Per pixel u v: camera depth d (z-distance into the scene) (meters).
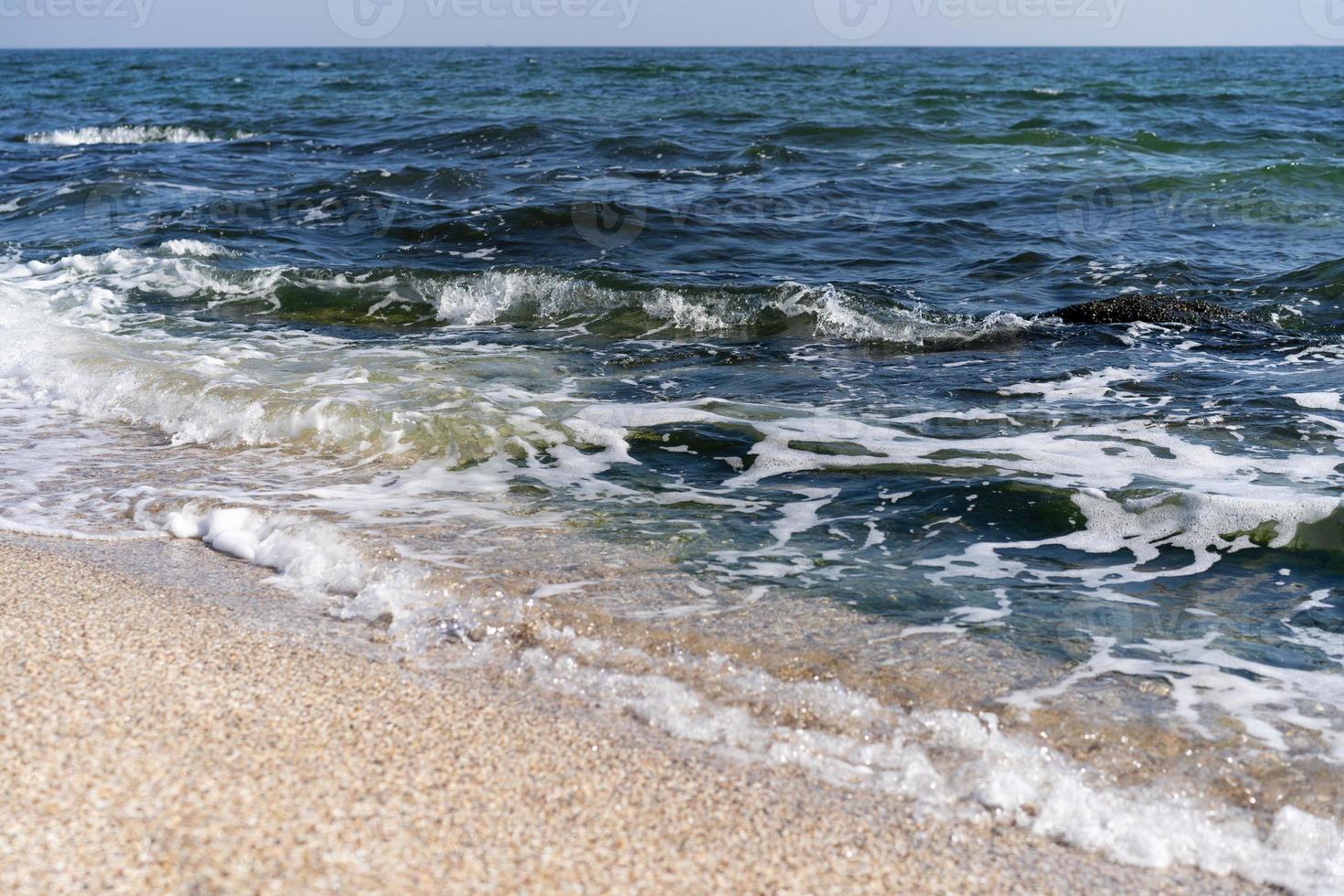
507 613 3.69
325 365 7.08
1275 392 6.43
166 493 4.89
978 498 4.88
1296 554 4.28
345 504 4.79
